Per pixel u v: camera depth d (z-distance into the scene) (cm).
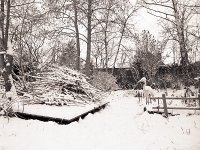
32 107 954
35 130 736
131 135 755
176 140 692
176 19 1848
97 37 2380
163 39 2028
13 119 838
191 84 1777
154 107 991
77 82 1157
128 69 2422
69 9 1859
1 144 616
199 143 653
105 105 1237
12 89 929
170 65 2233
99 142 683
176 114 973
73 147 633
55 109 944
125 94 1842
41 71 1198
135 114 1067
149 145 660
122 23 2081
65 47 1736
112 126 854
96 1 1906
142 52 2062
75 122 827
